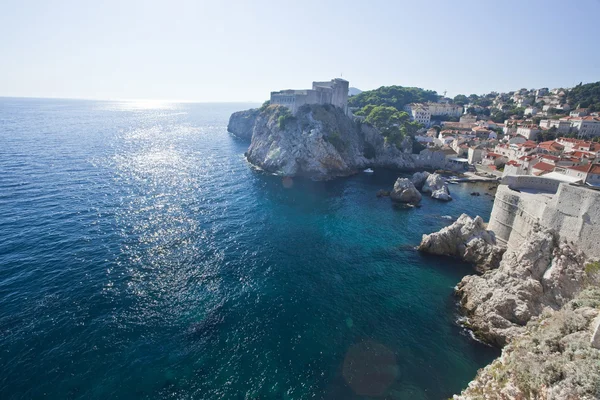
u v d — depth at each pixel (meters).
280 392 23.34
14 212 49.69
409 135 113.62
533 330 20.98
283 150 94.94
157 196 64.06
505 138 119.69
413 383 24.34
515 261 32.59
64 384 22.97
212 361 25.80
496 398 17.39
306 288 36.34
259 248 45.28
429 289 36.97
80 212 52.25
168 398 22.56
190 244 44.97
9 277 33.94
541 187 47.28
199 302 32.88
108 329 28.22
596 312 18.89
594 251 29.44
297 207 63.94
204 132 190.38
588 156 83.62
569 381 14.34
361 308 33.19
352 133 115.06
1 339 26.09
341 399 22.91
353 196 74.19
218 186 75.00
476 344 28.59
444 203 71.00
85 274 35.78
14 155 88.69
